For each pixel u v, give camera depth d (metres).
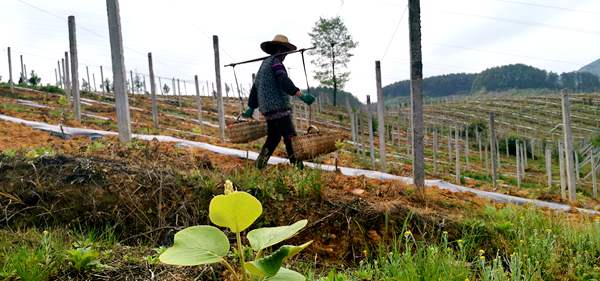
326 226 4.42
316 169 5.32
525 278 3.09
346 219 4.48
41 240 3.39
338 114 36.16
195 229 1.81
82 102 21.12
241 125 5.78
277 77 5.52
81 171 4.54
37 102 19.38
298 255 4.02
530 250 4.05
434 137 15.66
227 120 23.50
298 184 4.77
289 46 5.85
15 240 3.44
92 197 4.30
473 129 35.91
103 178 4.49
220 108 11.48
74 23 11.48
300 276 1.79
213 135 15.84
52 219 4.15
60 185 4.38
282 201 4.59
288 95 5.69
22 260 2.91
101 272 3.01
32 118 12.20
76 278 2.90
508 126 38.28
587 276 3.62
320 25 39.81
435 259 3.19
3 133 8.45
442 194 6.78
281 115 5.58
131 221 4.23
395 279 3.04
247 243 3.99
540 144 31.34
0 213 4.12
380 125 10.59
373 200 5.03
